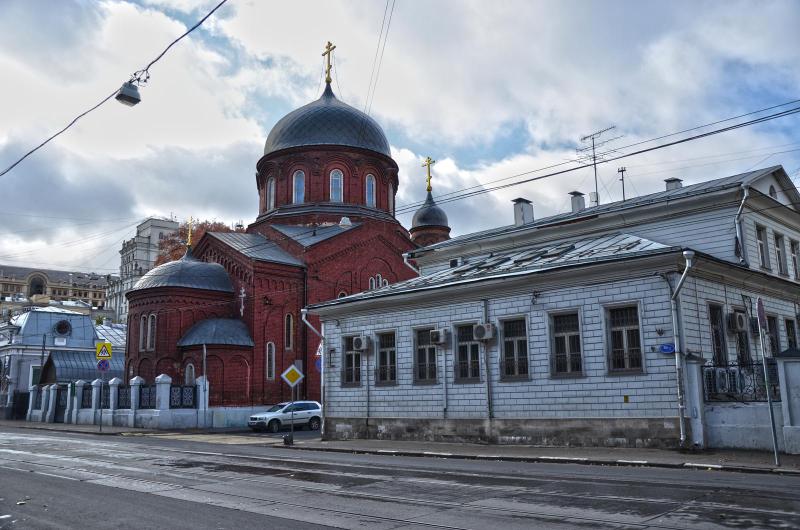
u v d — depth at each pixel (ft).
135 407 127.03
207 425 124.67
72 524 32.19
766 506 33.24
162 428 120.06
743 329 72.69
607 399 66.33
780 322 84.33
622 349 66.54
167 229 451.12
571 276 69.87
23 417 172.04
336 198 160.04
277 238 151.74
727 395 60.95
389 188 168.25
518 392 73.00
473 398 76.89
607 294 67.51
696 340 64.95
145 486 44.42
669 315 63.26
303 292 143.02
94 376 173.58
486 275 78.33
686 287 65.41
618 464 55.06
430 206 192.54
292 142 161.48
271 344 136.87
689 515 31.27
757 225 81.76
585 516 31.55
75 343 189.78
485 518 31.71
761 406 58.23
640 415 63.98
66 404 150.71
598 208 94.53
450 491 40.22
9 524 32.55
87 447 78.28
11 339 181.57
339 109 165.89
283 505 36.32
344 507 35.40
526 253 87.81
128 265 449.48
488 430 74.95
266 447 80.84
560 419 69.36
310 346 141.08
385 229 158.71
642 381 64.23
